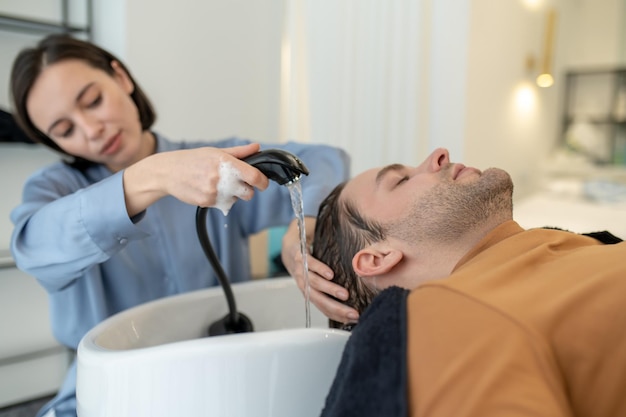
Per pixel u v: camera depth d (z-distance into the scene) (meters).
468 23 1.29
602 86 3.52
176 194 0.65
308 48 1.56
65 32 1.55
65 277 0.82
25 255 0.80
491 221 0.69
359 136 1.45
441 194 0.69
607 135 3.53
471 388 0.42
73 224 0.74
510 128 2.21
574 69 3.57
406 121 1.36
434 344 0.46
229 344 0.52
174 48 1.63
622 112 3.47
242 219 1.15
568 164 3.38
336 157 1.09
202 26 1.70
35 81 0.88
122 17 1.51
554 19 2.55
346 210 0.77
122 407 0.54
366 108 1.43
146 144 1.05
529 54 2.40
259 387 0.53
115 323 0.73
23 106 0.93
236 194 0.61
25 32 1.54
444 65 1.32
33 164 1.59
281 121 1.82
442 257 0.68
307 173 0.61
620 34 3.46
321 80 1.53
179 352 0.52
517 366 0.43
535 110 2.68
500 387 0.42
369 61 1.41
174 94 1.65
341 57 1.47
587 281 0.53
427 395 0.44
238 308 0.92
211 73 1.74
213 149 0.63
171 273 1.03
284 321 0.96
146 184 0.69
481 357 0.44
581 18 3.58
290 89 1.64
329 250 0.79
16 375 1.65
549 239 0.65
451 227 0.67
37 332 1.66
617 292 0.52
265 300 0.95
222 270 0.79
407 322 0.49
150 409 0.53
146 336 0.78
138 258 1.00
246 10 1.82
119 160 0.97
